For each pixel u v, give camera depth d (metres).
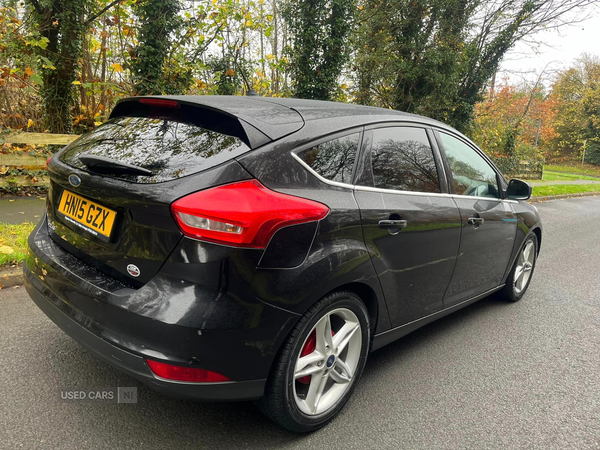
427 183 2.94
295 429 2.25
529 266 4.63
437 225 2.88
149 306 1.84
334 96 11.91
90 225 2.18
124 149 2.18
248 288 1.88
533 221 4.39
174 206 1.82
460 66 14.80
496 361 3.31
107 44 9.30
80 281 2.09
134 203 1.92
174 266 1.85
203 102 2.22
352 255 2.25
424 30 14.49
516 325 4.03
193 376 1.84
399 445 2.30
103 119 9.30
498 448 2.34
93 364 2.78
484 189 3.65
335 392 2.45
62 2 8.38
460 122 16.48
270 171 2.01
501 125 21.61
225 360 1.87
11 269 3.91
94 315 2.00
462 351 3.45
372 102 14.74
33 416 2.27
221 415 2.42
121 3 8.45
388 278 2.55
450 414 2.61
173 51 9.19
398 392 2.80
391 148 2.72
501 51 15.87
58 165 2.40
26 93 8.64
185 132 2.15
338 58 11.43
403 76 14.02
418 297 2.90
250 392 2.00
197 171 1.91
